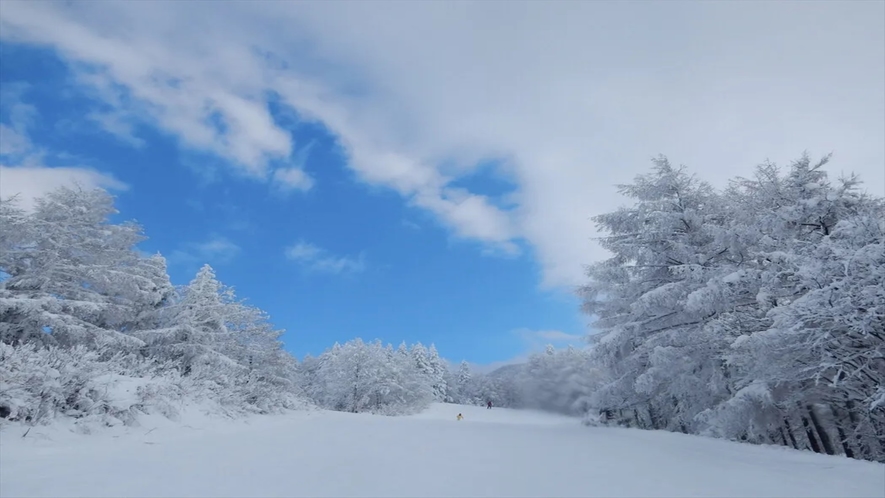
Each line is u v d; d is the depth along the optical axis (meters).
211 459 6.35
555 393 20.59
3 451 6.08
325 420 16.53
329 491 4.45
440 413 46.84
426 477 5.27
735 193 15.20
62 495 4.03
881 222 9.17
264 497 4.15
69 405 8.39
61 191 17.94
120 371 11.24
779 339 9.41
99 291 18.34
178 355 20.03
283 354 26.75
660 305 14.73
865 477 5.31
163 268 23.77
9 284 15.66
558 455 7.40
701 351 13.55
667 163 16.19
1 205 15.57
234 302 25.11
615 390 16.27
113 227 19.33
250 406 15.66
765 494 4.43
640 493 4.46
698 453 7.72
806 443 14.57
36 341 14.93
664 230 15.43
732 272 12.83
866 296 8.01
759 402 10.35
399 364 51.94
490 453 7.62
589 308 18.44
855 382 9.62
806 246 10.48
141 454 6.62
